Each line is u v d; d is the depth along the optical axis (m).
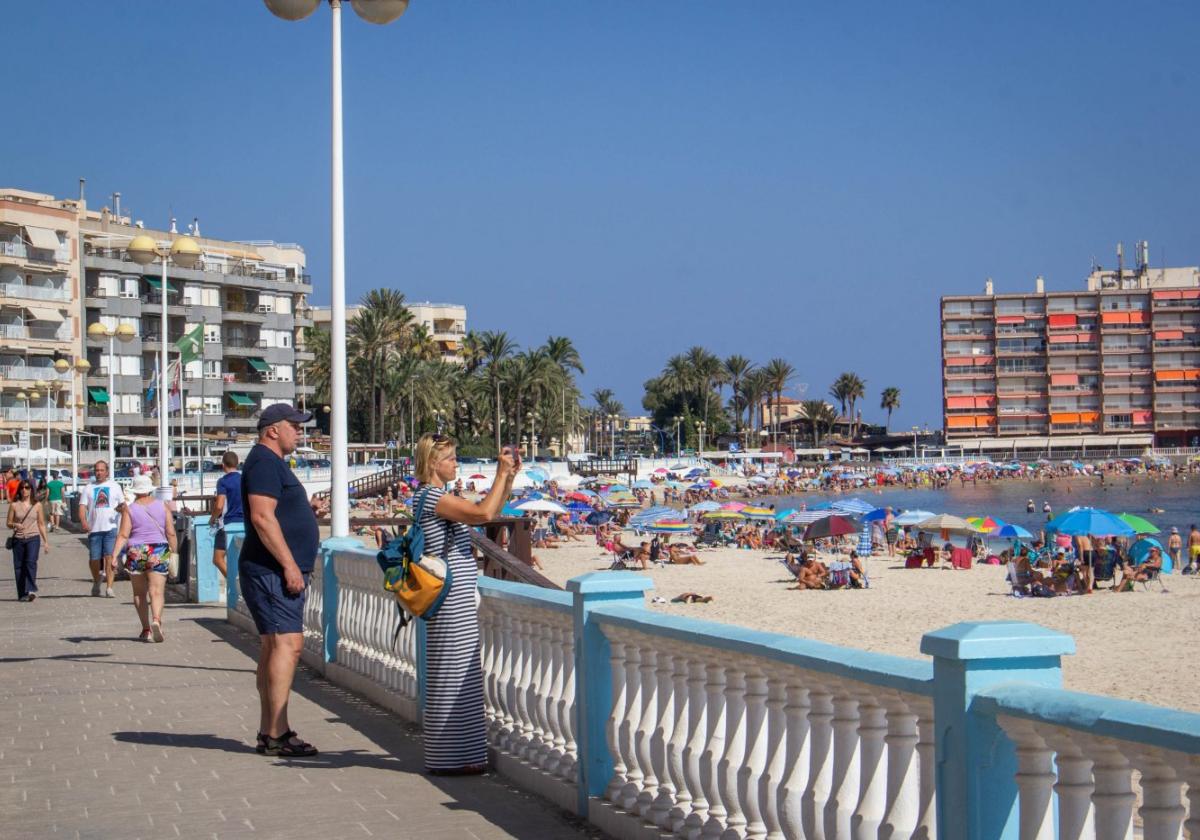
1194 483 142.50
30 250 83.44
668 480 116.88
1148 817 2.90
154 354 93.25
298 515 8.09
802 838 4.38
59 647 13.64
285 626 7.94
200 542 18.61
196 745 8.30
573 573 44.75
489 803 6.53
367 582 10.04
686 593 35.03
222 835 5.99
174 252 24.20
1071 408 170.75
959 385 172.62
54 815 6.45
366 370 112.56
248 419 98.75
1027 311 172.25
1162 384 168.62
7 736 8.70
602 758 6.02
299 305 115.56
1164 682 19.11
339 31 12.30
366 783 7.06
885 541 54.38
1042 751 3.24
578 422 157.88
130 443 86.69
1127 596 32.97
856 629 27.52
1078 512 36.09
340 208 12.20
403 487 66.38
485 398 129.00
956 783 3.37
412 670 9.00
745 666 4.72
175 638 14.33
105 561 19.70
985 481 152.25
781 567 45.59
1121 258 179.12
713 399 181.00
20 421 80.06
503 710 7.46
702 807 5.19
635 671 5.78
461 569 7.19
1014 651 3.32
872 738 3.98
